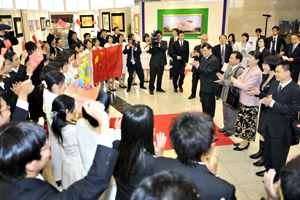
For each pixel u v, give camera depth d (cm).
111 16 1180
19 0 1150
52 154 282
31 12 845
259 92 321
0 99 161
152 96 665
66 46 1074
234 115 429
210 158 148
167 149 392
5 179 104
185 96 664
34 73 447
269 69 321
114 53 665
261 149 370
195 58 625
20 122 111
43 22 993
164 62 674
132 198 78
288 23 1017
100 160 114
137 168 138
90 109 123
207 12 923
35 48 452
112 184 214
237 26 1075
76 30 1289
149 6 937
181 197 73
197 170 126
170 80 831
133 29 1102
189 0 920
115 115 530
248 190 303
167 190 74
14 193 100
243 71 379
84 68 478
